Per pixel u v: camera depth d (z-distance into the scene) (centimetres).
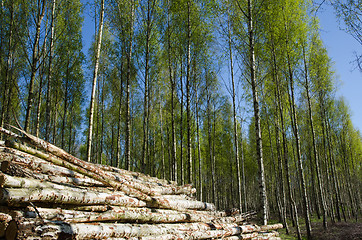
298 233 1443
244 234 734
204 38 1644
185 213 657
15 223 319
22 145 476
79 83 2148
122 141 2886
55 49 1764
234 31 1432
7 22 1603
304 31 1520
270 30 1464
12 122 1958
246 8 1368
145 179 827
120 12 1562
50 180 467
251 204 4162
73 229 363
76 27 1786
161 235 499
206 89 2106
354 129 2994
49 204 414
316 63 1828
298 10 1497
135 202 552
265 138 2534
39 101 1498
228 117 2841
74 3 1722
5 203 360
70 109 2459
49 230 335
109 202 498
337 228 1639
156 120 2697
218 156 2942
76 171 512
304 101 2262
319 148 2730
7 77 1650
